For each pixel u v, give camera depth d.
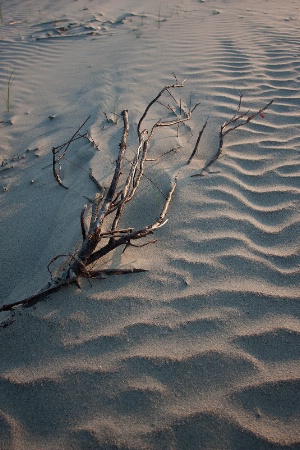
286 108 3.56
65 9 6.92
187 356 1.73
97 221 2.05
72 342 1.80
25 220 2.63
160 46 5.00
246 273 2.08
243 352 1.74
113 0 7.31
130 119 3.50
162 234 2.33
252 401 1.58
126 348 1.77
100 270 2.08
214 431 1.50
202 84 4.01
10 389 1.66
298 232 2.29
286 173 2.74
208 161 2.90
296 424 1.52
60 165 3.06
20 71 4.82
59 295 1.99
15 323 1.88
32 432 1.54
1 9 7.17
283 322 1.85
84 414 1.57
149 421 1.54
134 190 2.38
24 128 3.67
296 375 1.65
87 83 4.31
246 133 3.21
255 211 2.44
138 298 1.97
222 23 5.68
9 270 2.30
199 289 2.00
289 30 5.28
